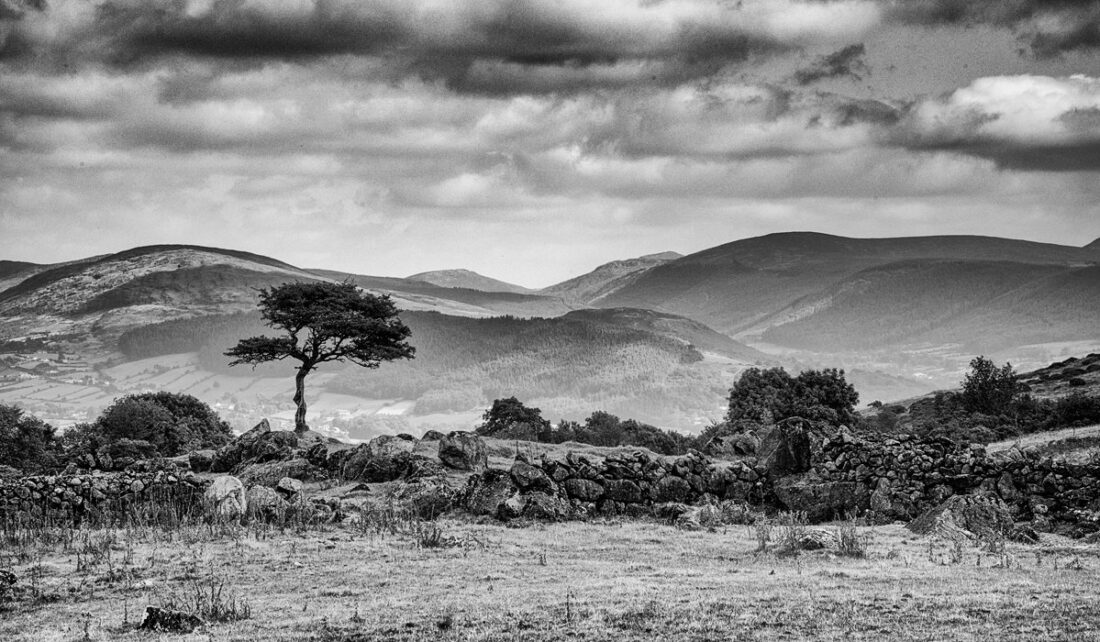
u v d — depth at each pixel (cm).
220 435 9669
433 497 4438
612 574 3044
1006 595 2659
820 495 4550
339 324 9425
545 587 2809
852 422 10419
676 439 10956
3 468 5294
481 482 4422
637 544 3678
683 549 3562
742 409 10569
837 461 4631
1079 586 2806
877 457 4584
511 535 3841
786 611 2462
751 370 11169
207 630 2372
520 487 4381
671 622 2375
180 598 2700
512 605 2558
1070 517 4184
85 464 5234
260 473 5553
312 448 5894
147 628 2381
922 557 3397
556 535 3866
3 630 2416
